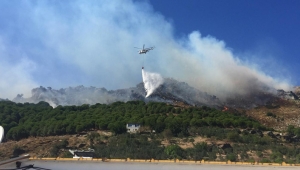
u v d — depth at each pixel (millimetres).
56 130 102812
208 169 27672
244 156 76312
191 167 28031
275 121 159750
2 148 93375
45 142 94312
